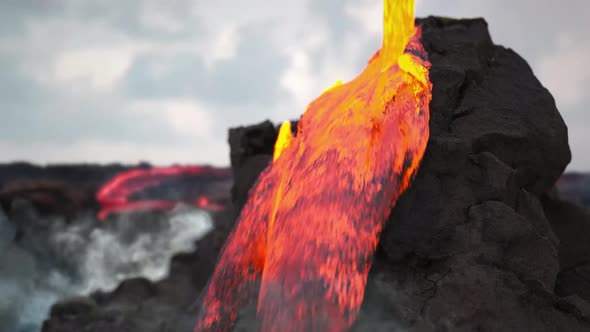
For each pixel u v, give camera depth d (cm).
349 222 500
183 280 936
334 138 560
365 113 557
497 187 558
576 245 683
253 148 836
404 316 507
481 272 514
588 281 627
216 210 1784
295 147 621
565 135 641
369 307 525
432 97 598
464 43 661
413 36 654
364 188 511
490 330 495
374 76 622
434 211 554
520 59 677
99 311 831
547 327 499
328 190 519
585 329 499
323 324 469
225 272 599
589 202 1720
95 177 2034
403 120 541
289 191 553
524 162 614
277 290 493
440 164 562
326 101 642
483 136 586
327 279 481
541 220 614
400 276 551
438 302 506
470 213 550
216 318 586
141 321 791
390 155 522
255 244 593
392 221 557
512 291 508
